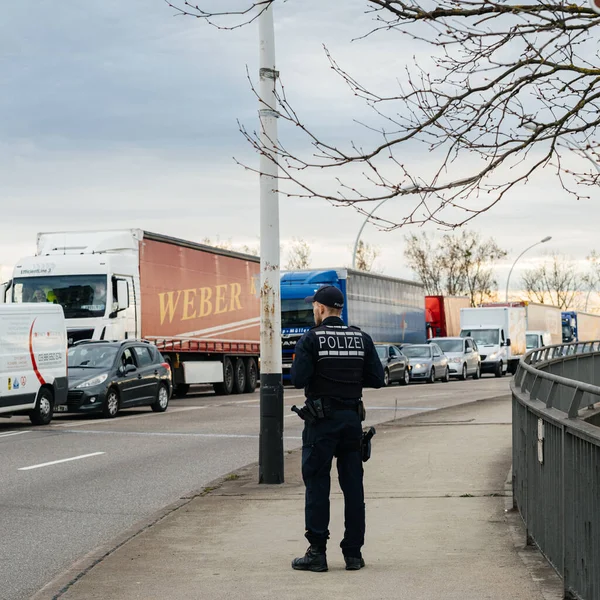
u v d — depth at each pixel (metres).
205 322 38.22
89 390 26.14
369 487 12.88
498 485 12.72
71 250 32.53
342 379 8.46
